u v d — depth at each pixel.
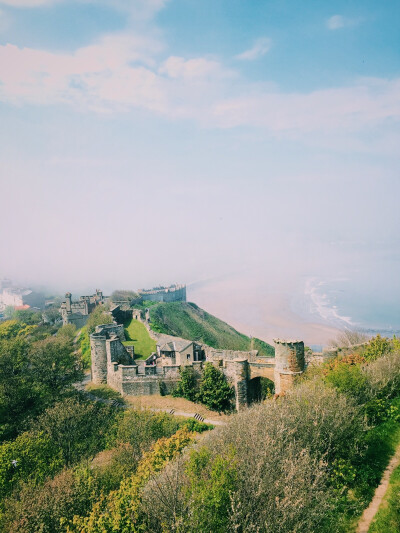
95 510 21.69
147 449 38.78
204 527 14.98
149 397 63.22
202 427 52.12
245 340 139.38
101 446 45.97
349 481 19.55
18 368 64.88
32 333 120.75
